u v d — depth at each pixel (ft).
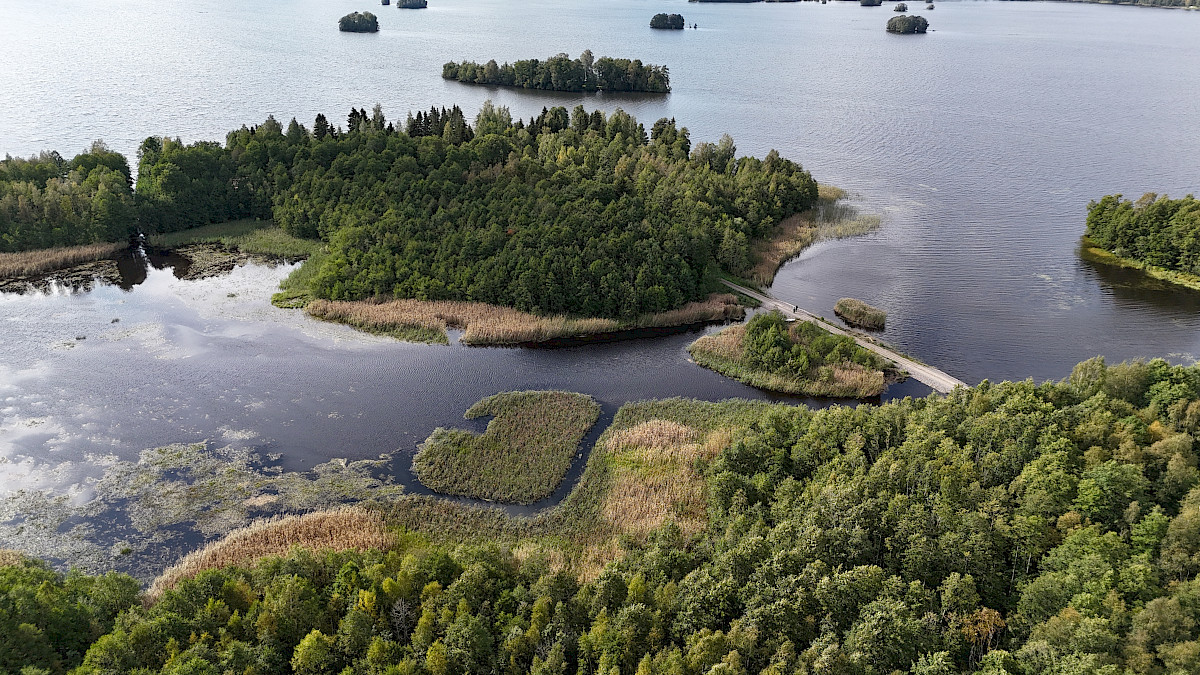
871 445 290.56
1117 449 261.65
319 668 199.72
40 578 216.33
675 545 250.98
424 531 276.82
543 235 473.67
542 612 211.20
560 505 294.46
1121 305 484.74
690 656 191.52
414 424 344.08
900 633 192.03
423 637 204.85
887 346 426.51
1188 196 537.65
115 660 188.44
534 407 357.82
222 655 194.90
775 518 261.44
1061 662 179.42
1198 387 298.76
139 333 417.90
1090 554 212.23
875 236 611.47
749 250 546.26
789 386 382.01
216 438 326.65
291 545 258.98
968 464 261.65
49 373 372.58
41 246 518.37
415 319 437.58
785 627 201.36
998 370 406.21
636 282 456.86
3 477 296.30
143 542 266.98
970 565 218.38
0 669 178.50
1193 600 192.34
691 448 325.01
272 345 409.90
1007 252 577.43
